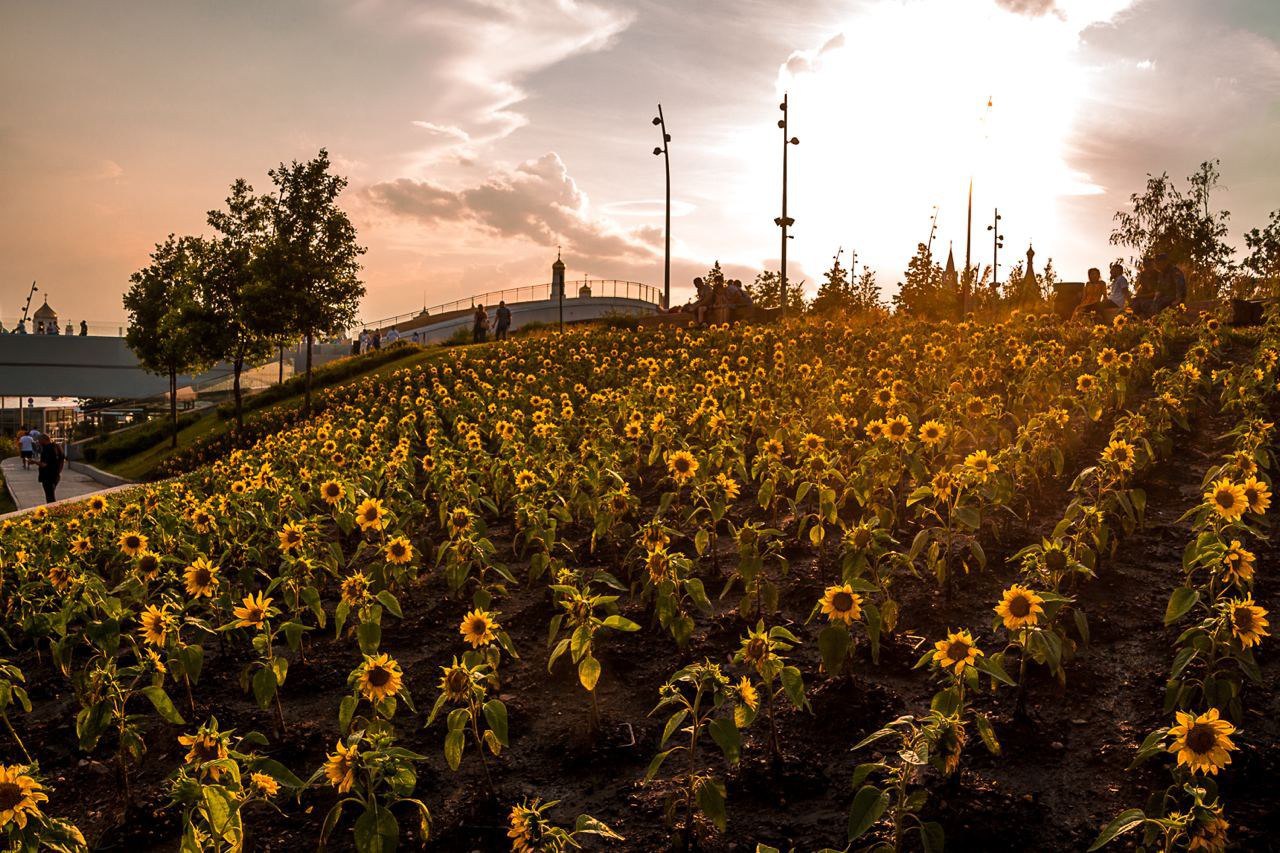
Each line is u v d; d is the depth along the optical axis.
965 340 13.66
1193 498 6.78
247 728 5.12
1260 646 4.61
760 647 3.96
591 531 7.62
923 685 4.66
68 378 77.31
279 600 7.20
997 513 6.62
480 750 4.12
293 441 15.20
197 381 60.25
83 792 4.75
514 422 12.39
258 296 27.14
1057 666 4.17
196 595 5.84
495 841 3.88
